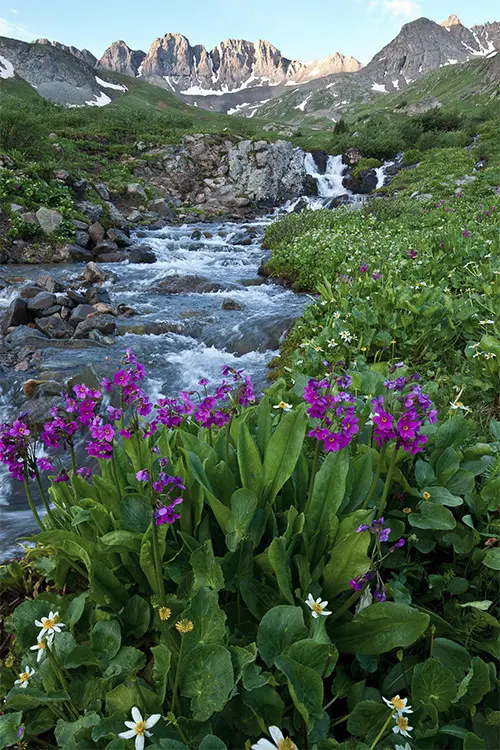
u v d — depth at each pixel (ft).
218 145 90.79
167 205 73.36
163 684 5.30
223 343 25.77
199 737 5.20
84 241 47.60
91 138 89.86
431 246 31.35
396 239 37.22
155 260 46.93
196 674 5.22
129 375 6.61
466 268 24.95
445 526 6.84
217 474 7.08
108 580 6.54
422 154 104.06
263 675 5.29
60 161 71.10
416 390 6.29
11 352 23.65
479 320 17.40
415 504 7.74
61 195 53.47
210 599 5.59
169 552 6.74
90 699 5.83
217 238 59.26
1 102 123.24
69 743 5.42
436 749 5.28
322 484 6.61
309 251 37.63
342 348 16.49
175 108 409.28
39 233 45.88
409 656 6.28
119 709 5.36
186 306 32.35
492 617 5.98
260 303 33.01
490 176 75.41
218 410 7.23
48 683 5.99
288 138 139.44
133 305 32.19
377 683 6.24
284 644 5.47
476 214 44.01
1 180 49.93
